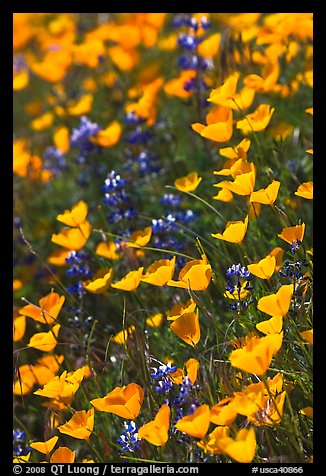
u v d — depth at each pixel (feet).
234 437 4.21
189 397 4.32
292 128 5.97
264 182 5.33
